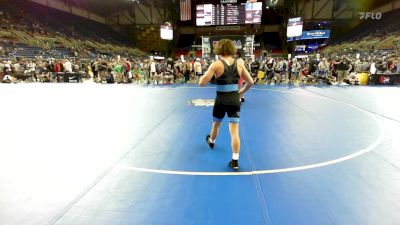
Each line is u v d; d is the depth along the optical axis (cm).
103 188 338
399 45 2470
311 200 309
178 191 331
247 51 2425
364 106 888
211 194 324
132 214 284
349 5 3816
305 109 844
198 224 267
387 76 1582
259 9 2673
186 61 2002
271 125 648
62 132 590
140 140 533
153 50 4438
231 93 396
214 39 2494
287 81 1844
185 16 2892
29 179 361
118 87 1524
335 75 1773
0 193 324
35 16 3047
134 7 4262
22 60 2050
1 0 2742
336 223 267
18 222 269
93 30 3878
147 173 382
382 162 413
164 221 272
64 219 275
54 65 1964
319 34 3719
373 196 315
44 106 912
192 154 457
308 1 3844
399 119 700
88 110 841
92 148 486
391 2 3553
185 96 1148
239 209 292
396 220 271
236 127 395
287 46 4050
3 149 480
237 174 378
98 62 1944
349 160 423
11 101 1020
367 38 3353
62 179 362
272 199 311
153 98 1092
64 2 3619
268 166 405
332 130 598
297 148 483
